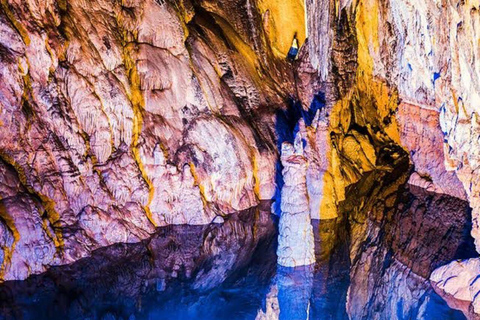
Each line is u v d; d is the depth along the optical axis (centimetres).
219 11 1313
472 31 686
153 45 1070
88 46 933
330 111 1291
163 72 1048
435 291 729
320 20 1314
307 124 1290
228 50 1241
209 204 1028
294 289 719
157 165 970
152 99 1024
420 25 1081
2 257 714
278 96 1296
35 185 811
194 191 992
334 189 1064
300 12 1409
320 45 1327
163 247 874
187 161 1022
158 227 964
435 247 882
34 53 827
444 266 762
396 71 1420
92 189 879
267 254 851
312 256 820
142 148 970
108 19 991
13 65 784
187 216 988
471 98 727
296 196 801
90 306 663
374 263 815
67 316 633
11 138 793
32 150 821
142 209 938
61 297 685
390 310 664
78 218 852
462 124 759
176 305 670
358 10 1456
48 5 871
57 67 870
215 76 1170
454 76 763
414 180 1297
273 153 1183
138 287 724
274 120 1239
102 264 799
